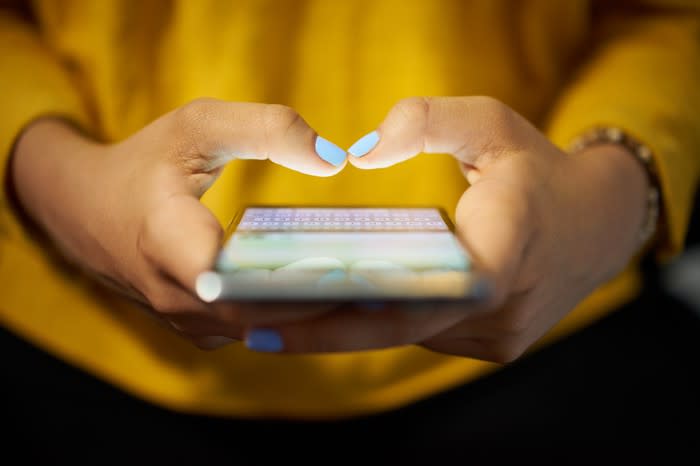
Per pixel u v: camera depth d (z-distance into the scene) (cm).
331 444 49
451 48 45
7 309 46
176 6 44
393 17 44
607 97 45
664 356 51
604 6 53
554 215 37
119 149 39
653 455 47
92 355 48
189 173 37
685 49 49
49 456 48
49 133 42
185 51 45
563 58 49
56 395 50
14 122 42
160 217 35
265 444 49
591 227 39
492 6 45
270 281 30
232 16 43
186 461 49
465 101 37
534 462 48
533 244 36
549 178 38
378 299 30
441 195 46
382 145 37
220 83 44
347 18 44
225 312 31
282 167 45
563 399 49
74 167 39
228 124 36
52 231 41
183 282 33
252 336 32
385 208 39
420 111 37
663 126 44
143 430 49
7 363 51
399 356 47
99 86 46
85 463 48
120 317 47
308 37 44
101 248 38
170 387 47
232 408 48
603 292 51
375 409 48
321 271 30
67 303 47
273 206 40
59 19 46
